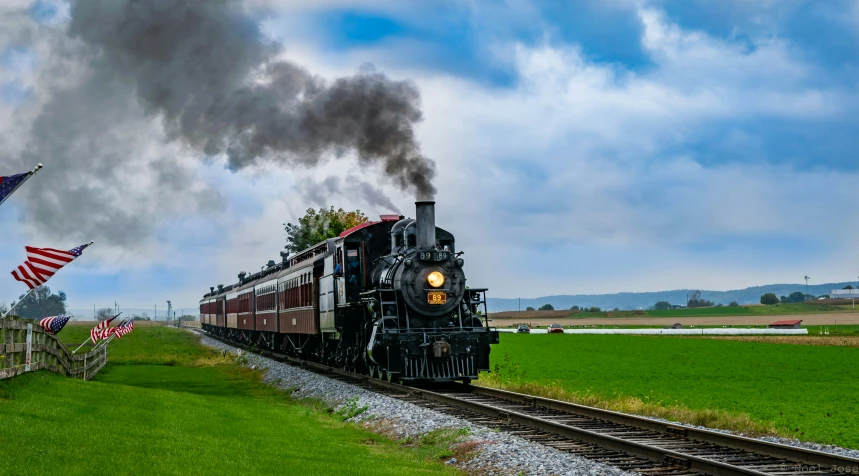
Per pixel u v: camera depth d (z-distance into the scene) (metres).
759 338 75.94
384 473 11.07
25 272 17.06
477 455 12.35
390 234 25.36
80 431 11.38
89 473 9.16
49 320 21.27
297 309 34.16
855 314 195.50
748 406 21.84
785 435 15.30
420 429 15.05
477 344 22.59
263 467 10.66
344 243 25.38
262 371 31.72
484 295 23.72
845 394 25.45
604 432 14.36
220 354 46.09
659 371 35.78
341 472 10.91
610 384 29.22
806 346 59.97
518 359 44.75
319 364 31.89
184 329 113.69
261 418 16.22
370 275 25.25
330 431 15.73
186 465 10.15
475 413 16.67
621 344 64.56
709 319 186.38
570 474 10.72
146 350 48.31
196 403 17.14
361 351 25.45
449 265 22.92
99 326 29.94
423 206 22.92
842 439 15.41
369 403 18.69
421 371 22.06
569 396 21.30
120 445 10.84
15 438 10.33
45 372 18.11
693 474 10.56
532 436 13.68
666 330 101.88
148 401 16.06
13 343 15.47
